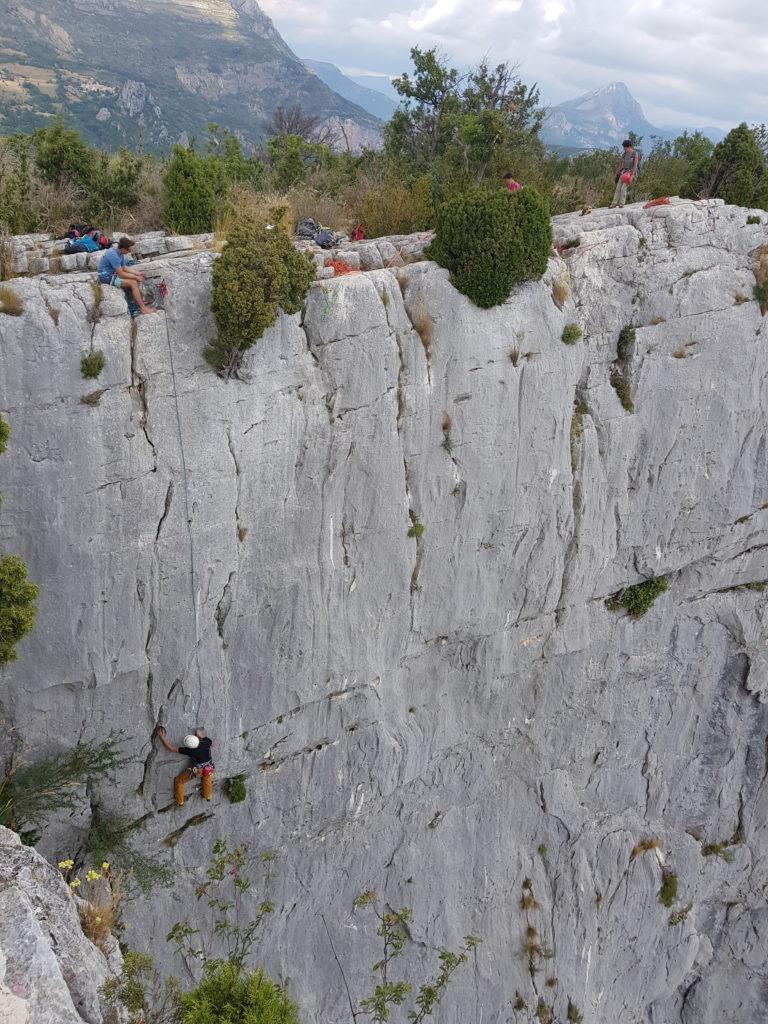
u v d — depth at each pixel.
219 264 14.05
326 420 16.17
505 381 18.11
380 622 18.28
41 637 14.38
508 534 19.38
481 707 20.81
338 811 19.17
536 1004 22.58
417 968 20.86
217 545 15.56
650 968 25.48
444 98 33.38
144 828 16.89
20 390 13.18
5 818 14.30
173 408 14.52
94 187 19.52
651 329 20.11
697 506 22.17
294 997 19.16
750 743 25.81
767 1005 27.38
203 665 16.22
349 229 21.20
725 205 21.17
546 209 17.83
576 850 23.47
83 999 8.93
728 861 26.23
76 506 14.01
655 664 23.52
